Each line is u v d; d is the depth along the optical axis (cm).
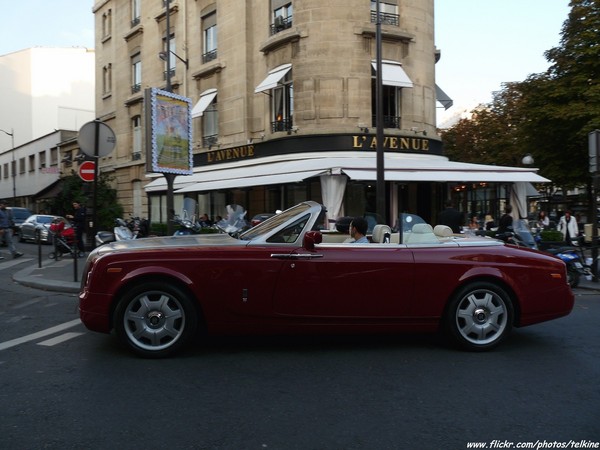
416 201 1934
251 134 2116
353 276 509
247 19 2109
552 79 2544
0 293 912
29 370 466
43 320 684
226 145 2208
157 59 2686
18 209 3036
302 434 333
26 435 330
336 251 514
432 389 420
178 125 973
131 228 1761
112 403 386
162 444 318
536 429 344
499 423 353
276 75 1897
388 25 1872
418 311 519
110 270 494
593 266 1079
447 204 1188
